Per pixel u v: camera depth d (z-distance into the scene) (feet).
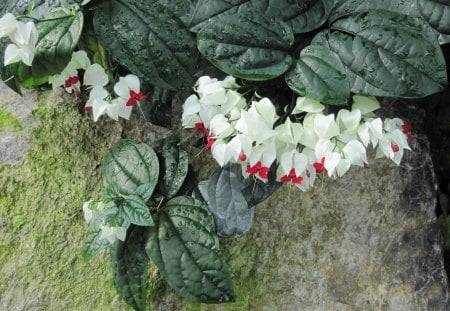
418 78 2.61
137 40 2.72
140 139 3.10
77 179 3.01
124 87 2.74
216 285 2.78
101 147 3.06
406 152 3.21
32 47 2.63
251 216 2.85
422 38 2.62
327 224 3.13
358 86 2.64
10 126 3.01
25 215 2.94
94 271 2.97
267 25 2.68
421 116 3.27
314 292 3.09
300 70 2.67
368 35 2.67
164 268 2.78
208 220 2.81
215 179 2.86
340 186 3.15
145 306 2.87
